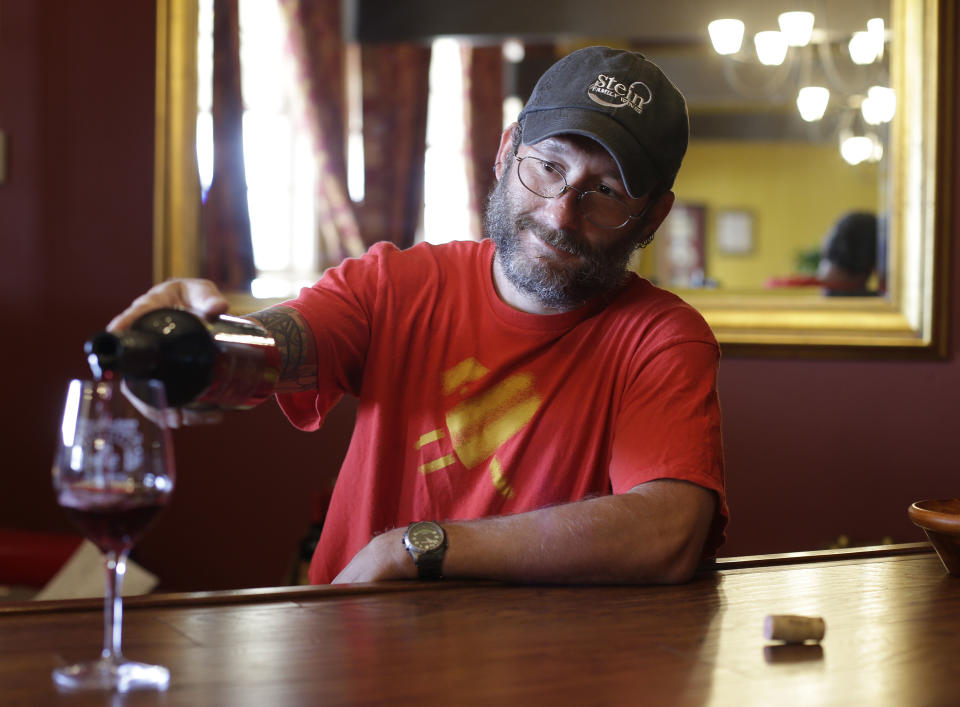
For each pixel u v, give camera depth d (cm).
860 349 279
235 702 70
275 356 120
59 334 299
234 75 305
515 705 72
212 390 105
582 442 144
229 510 292
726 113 317
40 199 298
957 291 279
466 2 340
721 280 313
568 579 113
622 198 141
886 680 80
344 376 149
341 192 327
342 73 326
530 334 147
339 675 77
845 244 285
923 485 280
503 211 146
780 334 283
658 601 104
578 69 142
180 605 97
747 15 317
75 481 77
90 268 298
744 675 80
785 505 284
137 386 91
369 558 115
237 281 304
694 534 118
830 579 116
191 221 295
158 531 294
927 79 279
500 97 347
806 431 283
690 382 136
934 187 277
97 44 296
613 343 146
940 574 119
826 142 299
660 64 331
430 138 338
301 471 290
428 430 148
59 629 87
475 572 113
